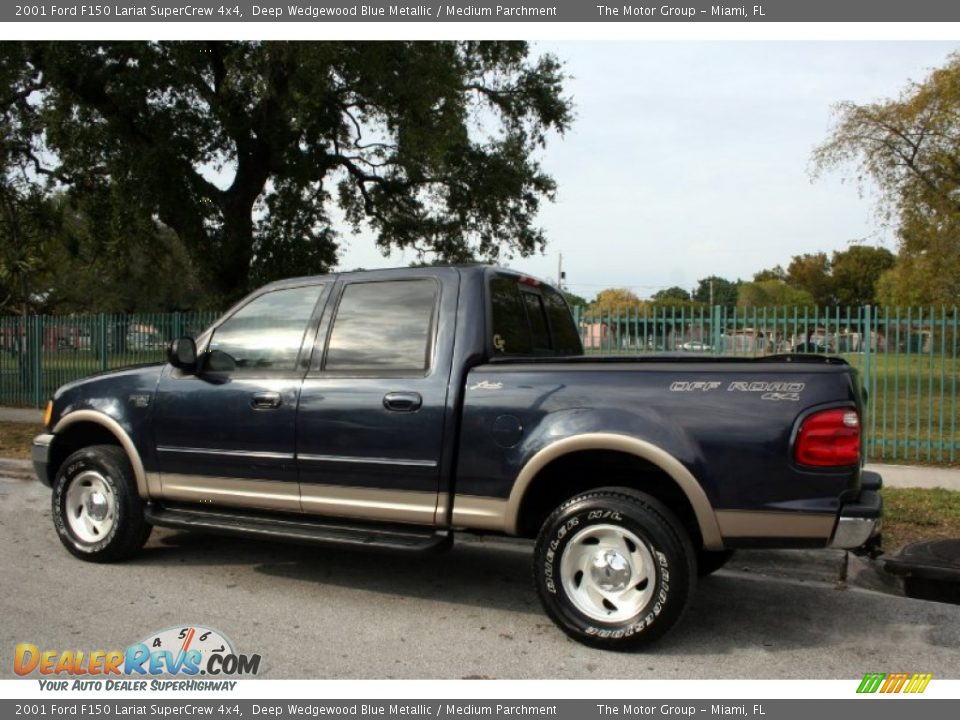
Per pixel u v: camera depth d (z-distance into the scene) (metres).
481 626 4.73
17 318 17.89
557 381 4.48
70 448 6.34
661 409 4.23
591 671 4.08
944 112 16.44
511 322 5.23
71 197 18.94
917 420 10.18
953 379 9.99
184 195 16.72
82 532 5.97
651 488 4.68
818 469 3.96
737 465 4.07
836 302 73.50
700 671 4.10
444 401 4.69
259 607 5.02
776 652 4.37
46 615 4.79
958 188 17.42
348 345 5.14
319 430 5.01
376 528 4.98
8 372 18.06
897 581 5.59
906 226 17.73
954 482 8.71
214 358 5.56
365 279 5.23
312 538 4.96
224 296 19.33
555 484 4.87
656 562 4.17
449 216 22.61
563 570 4.41
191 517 5.50
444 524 4.72
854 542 3.92
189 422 5.49
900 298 19.02
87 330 16.61
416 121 16.61
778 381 4.07
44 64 15.51
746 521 4.06
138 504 5.80
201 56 15.93
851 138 17.77
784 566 5.86
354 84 16.30
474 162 21.30
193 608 4.97
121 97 15.62
